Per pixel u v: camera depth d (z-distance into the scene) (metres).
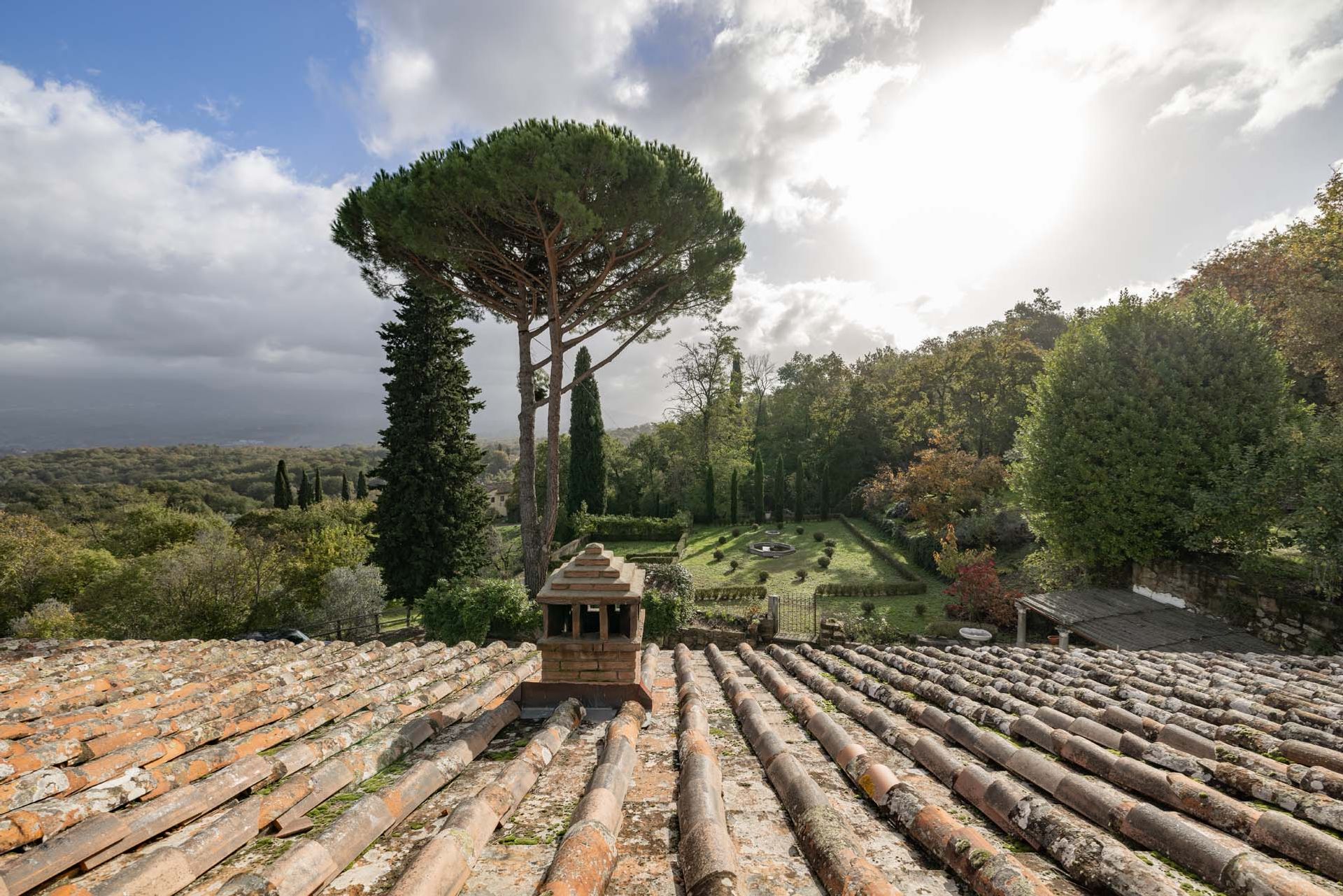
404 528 18.73
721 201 13.49
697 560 28.36
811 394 48.84
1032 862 1.97
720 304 15.83
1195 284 20.77
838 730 3.37
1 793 2.29
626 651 3.94
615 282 14.83
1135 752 3.18
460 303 15.72
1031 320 34.31
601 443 35.97
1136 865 1.76
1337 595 9.78
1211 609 11.19
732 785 2.72
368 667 5.39
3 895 1.66
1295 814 2.38
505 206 11.42
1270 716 4.06
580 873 1.71
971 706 4.06
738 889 1.66
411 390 18.94
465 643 6.72
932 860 2.01
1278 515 10.84
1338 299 13.23
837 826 2.05
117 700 4.18
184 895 1.79
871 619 17.28
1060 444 13.53
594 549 4.17
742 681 5.24
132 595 17.69
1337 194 13.62
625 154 10.97
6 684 4.68
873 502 34.06
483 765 2.98
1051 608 11.85
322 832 2.02
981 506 23.05
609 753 2.84
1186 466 11.86
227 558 18.09
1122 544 12.49
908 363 39.75
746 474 42.91
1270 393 11.64
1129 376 12.81
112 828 2.06
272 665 5.36
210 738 3.26
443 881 1.72
